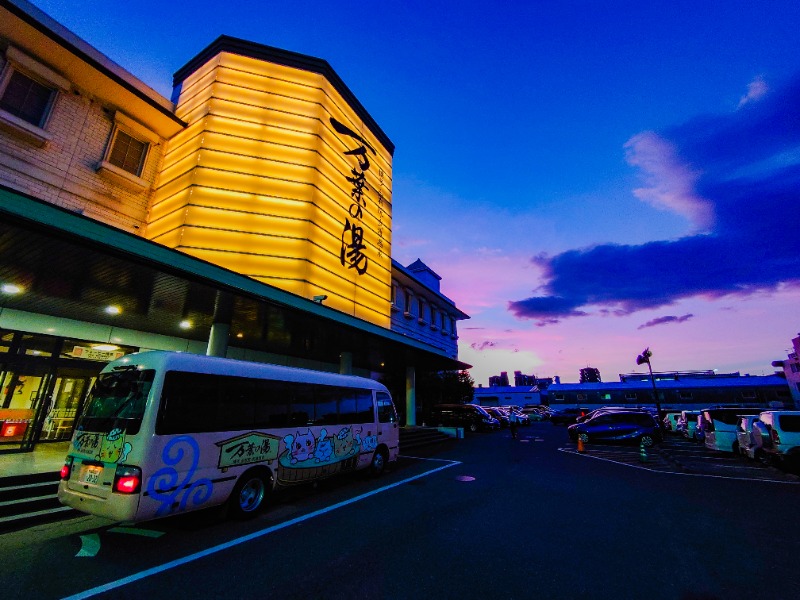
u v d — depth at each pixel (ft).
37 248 19.24
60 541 15.21
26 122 30.35
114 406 16.75
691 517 19.01
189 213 37.52
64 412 32.94
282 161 43.39
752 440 36.96
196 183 38.63
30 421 28.99
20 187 30.27
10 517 16.87
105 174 36.63
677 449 50.70
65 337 32.32
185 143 41.78
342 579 12.16
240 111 43.34
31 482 19.77
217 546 14.96
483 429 77.77
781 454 30.22
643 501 22.18
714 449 44.80
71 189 33.81
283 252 40.14
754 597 11.17
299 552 14.40
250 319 33.63
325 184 46.42
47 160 32.40
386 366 65.26
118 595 11.02
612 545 15.17
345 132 52.60
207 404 18.06
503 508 20.63
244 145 42.09
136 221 39.22
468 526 17.54
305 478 22.71
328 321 34.55
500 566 13.19
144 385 16.55
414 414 63.82
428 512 19.84
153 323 35.04
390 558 13.85
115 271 22.47
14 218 16.24
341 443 26.21
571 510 20.25
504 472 31.89
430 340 86.69
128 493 14.38
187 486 16.21
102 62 36.17
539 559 13.78
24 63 31.30
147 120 40.96
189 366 17.80
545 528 17.28
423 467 34.50
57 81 33.35
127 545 14.94
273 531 16.83
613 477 29.68
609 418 57.16
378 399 32.04
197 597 10.98
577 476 30.09
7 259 20.56
